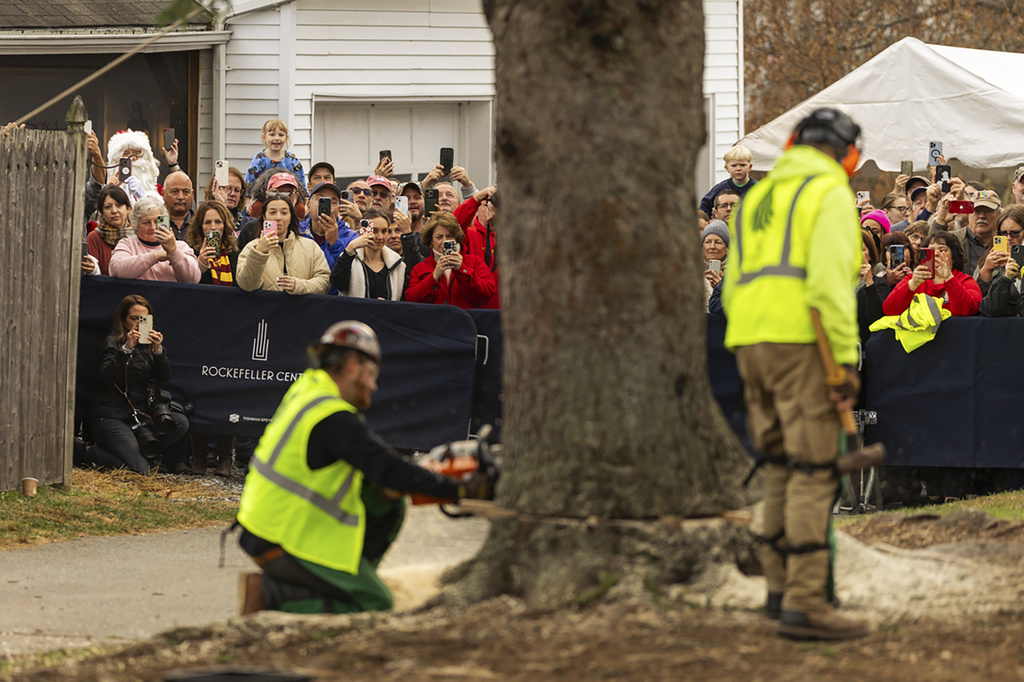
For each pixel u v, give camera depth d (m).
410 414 17.81
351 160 29.59
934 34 54.69
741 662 7.59
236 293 17.83
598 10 8.70
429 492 9.23
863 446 17.78
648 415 8.84
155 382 17.72
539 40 8.80
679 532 8.85
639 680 7.26
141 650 8.62
